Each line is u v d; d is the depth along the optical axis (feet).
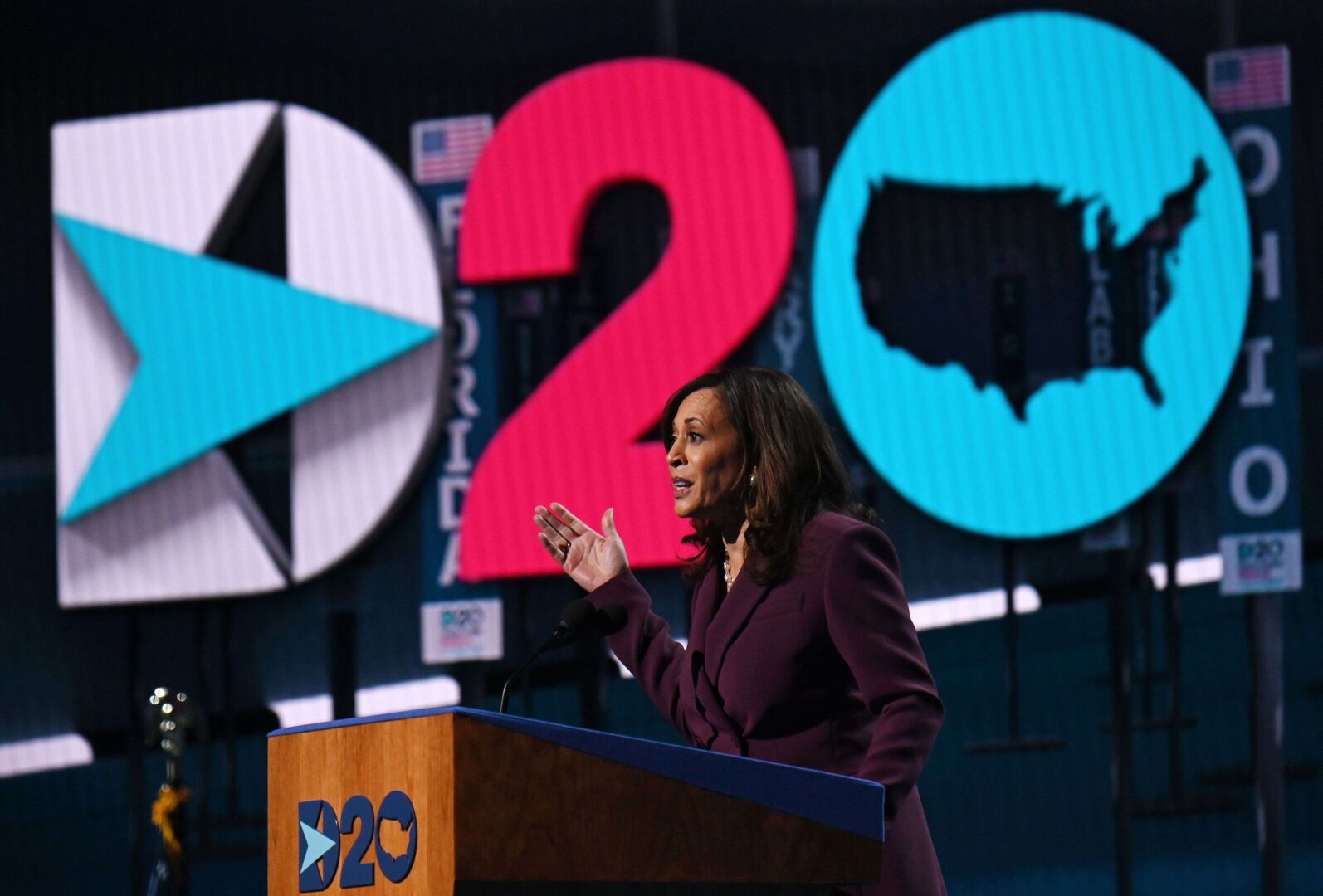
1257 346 55.42
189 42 66.13
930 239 57.98
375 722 14.65
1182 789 54.03
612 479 58.65
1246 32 56.95
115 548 63.87
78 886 62.54
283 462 63.31
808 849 15.11
